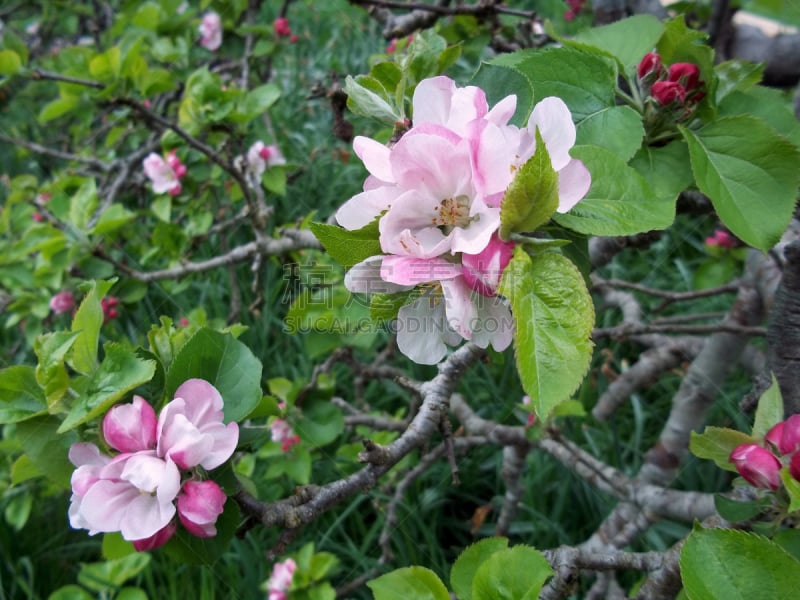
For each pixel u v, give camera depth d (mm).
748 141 189
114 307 439
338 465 446
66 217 436
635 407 476
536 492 452
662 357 409
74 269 440
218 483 189
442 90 163
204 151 367
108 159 573
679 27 205
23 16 744
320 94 311
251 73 609
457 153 144
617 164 162
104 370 177
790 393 214
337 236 151
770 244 181
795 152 184
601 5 306
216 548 188
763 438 192
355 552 427
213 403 183
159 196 454
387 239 145
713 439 198
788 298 212
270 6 762
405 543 414
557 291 139
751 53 332
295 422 379
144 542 181
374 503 408
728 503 202
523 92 173
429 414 214
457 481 218
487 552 186
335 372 520
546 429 341
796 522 193
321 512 200
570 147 153
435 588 182
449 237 143
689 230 590
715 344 360
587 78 196
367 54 690
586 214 157
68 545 474
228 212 569
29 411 188
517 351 134
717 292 390
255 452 425
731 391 489
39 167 742
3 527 450
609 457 478
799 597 148
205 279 559
